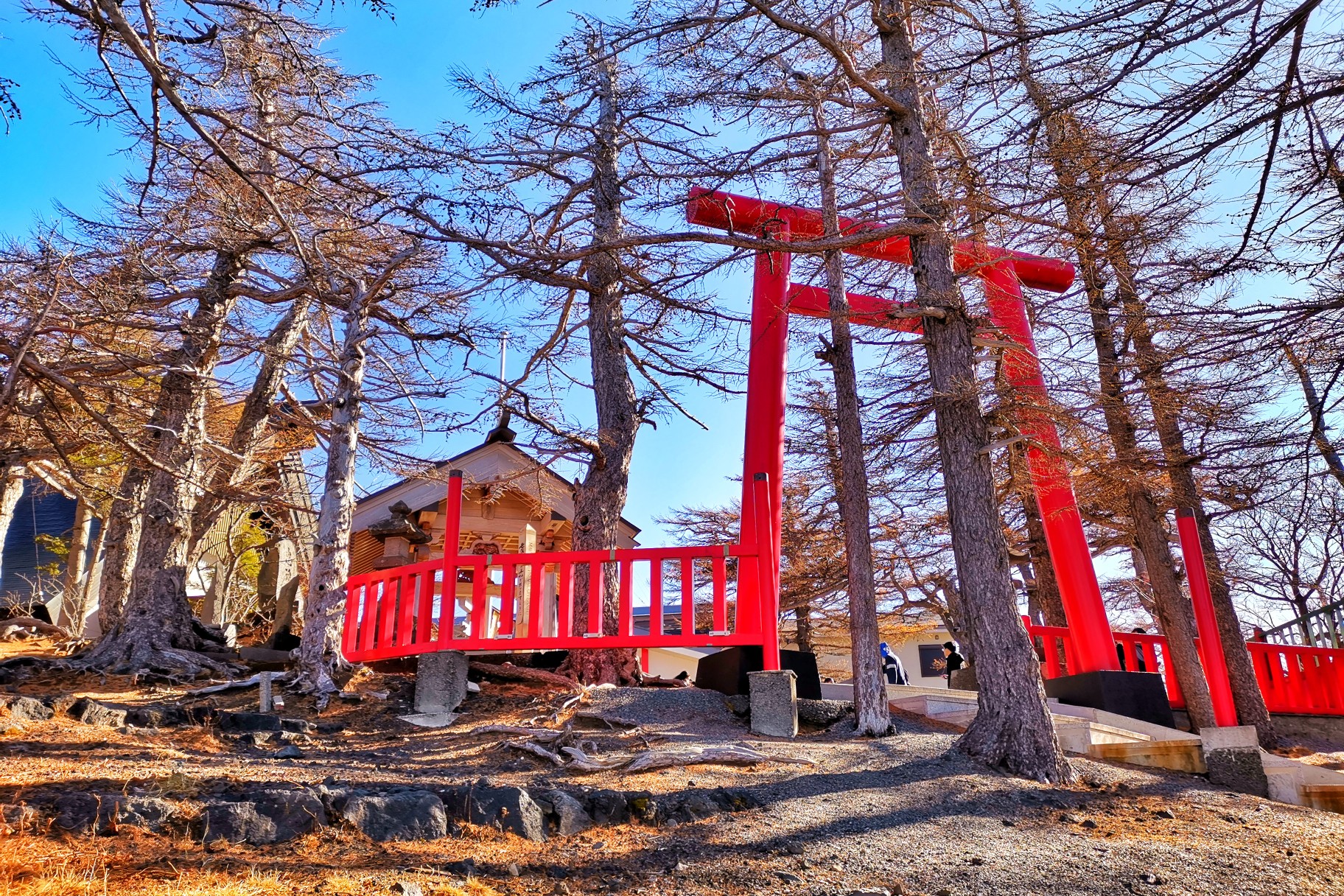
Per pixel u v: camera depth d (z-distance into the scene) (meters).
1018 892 5.34
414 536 14.82
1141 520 13.84
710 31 8.58
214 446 12.37
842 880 5.38
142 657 10.80
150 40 6.09
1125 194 6.71
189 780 5.58
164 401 12.00
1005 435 9.99
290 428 16.33
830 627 26.67
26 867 4.22
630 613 10.72
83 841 4.70
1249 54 5.54
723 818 6.46
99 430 11.66
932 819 6.73
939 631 33.03
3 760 5.98
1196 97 5.74
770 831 6.19
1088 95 6.05
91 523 20.33
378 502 17.83
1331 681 15.63
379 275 11.88
